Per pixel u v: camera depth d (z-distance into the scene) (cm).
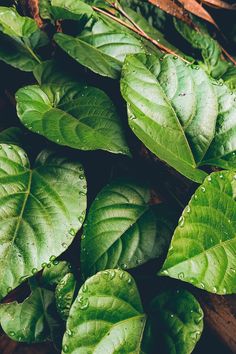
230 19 77
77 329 38
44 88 47
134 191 45
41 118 43
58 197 42
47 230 40
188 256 36
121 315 40
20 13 55
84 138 42
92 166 51
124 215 43
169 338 40
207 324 50
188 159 44
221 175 40
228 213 40
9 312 48
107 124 44
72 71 49
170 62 45
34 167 44
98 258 41
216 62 64
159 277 46
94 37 51
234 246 39
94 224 42
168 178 48
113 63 50
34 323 48
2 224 40
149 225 43
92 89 47
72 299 46
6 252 39
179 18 65
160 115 44
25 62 51
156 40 62
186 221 37
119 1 65
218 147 45
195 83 45
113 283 40
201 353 51
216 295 47
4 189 42
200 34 66
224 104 45
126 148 43
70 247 53
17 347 58
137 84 44
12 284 39
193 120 45
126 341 40
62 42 49
